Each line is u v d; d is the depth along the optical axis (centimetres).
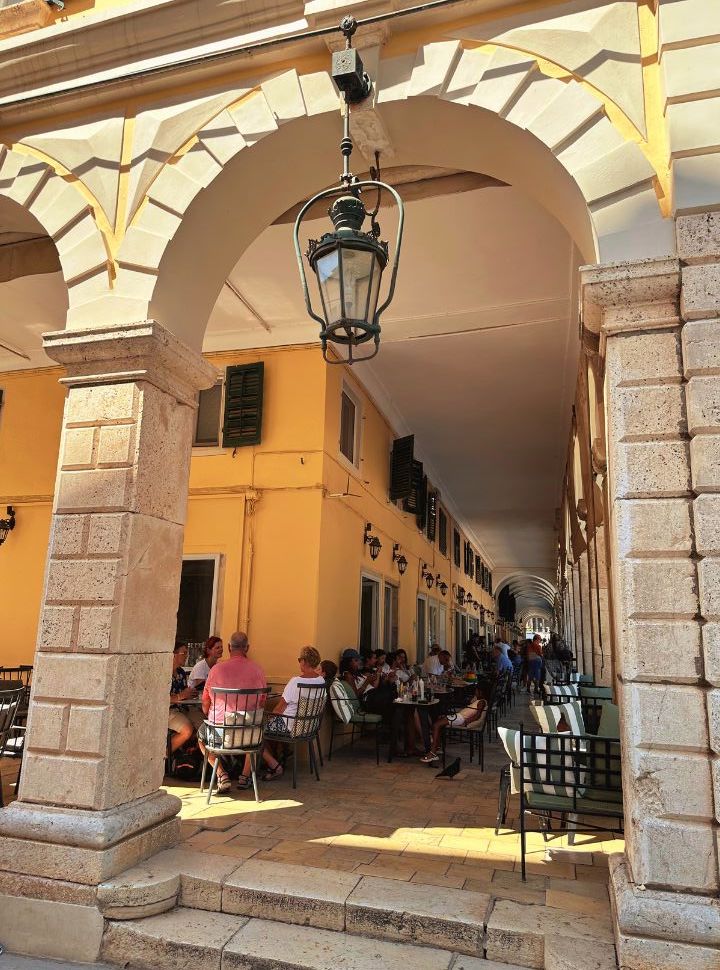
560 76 395
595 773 425
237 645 607
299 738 643
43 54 512
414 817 533
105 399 449
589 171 373
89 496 434
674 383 339
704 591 313
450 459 1484
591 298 354
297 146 463
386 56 435
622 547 332
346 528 915
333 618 848
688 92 354
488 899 357
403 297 788
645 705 313
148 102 494
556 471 1558
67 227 491
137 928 353
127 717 411
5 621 917
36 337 917
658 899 292
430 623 1597
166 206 464
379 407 1108
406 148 467
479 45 416
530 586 4728
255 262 714
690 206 344
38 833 383
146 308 452
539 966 315
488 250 689
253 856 424
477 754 822
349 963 318
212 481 853
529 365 967
